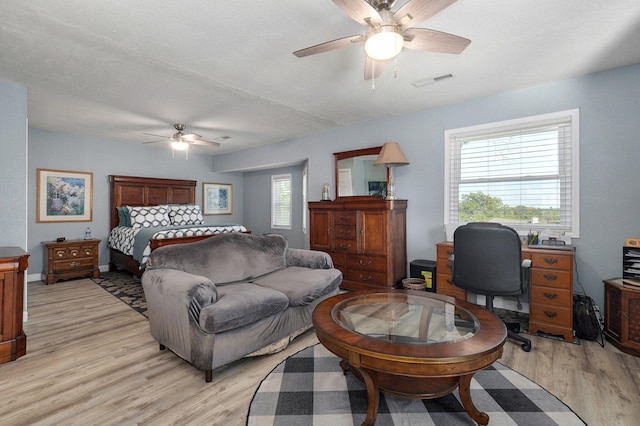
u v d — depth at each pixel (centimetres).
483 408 167
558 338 261
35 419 161
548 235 294
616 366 213
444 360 128
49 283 444
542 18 201
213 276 263
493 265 239
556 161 307
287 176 661
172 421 160
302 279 274
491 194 345
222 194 727
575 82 292
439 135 374
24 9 188
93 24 205
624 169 271
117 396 181
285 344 242
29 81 295
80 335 268
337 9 190
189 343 201
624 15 197
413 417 161
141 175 593
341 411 167
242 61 259
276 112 396
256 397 179
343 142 466
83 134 508
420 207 390
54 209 490
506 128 331
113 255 534
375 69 229
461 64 266
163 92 326
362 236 389
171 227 477
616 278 266
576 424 155
